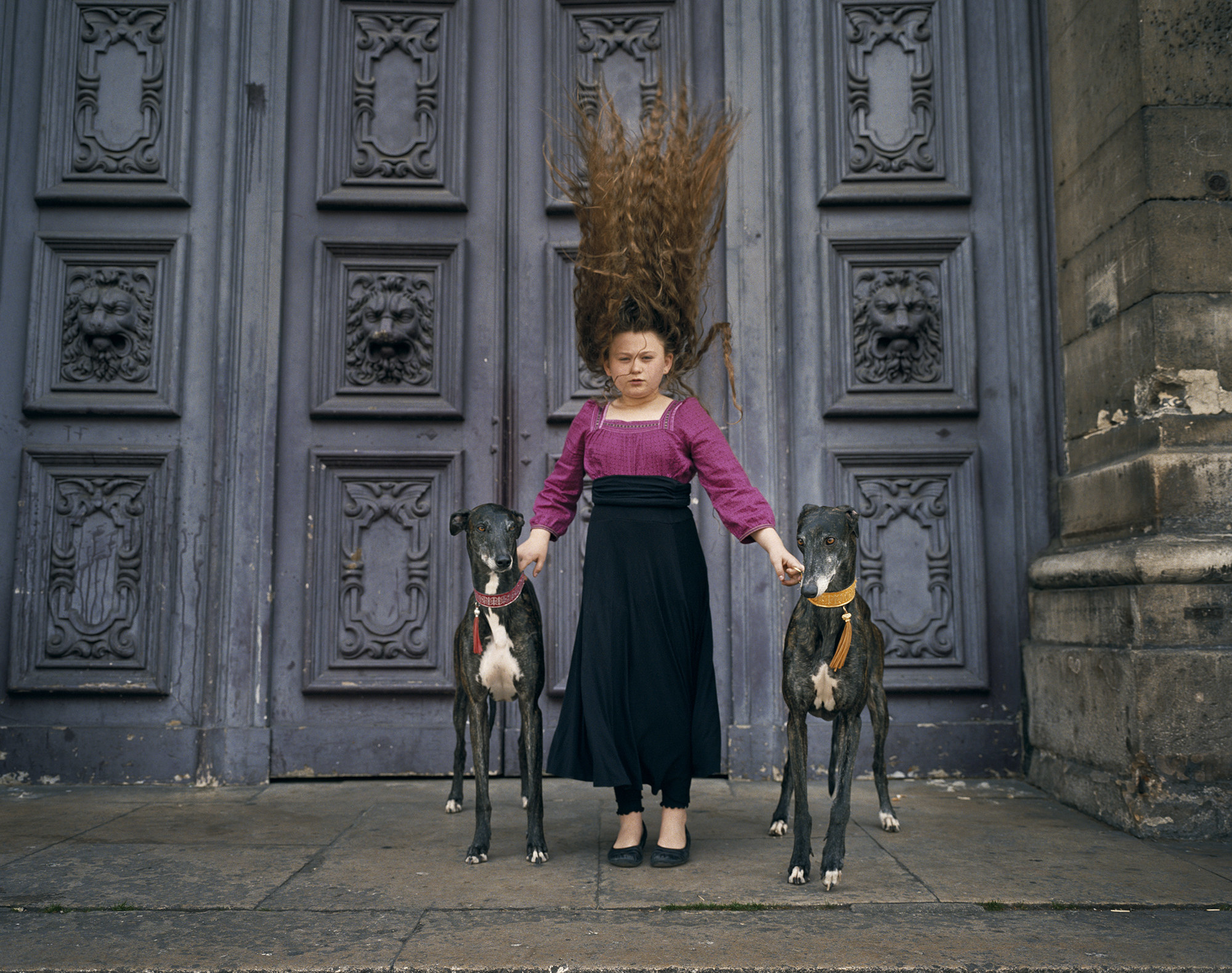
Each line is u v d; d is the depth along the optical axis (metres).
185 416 3.76
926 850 2.53
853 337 3.85
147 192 3.84
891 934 1.85
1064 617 3.31
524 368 3.89
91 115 3.88
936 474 3.77
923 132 3.91
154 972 1.68
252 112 3.89
